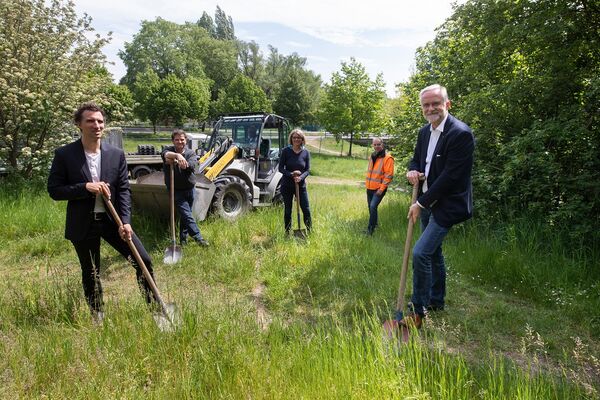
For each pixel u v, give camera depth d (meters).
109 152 3.40
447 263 5.14
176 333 2.95
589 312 3.88
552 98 6.46
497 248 5.36
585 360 3.18
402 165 9.64
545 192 6.06
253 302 4.13
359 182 17.38
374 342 2.74
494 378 2.53
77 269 4.96
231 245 5.68
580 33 6.36
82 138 3.33
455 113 8.01
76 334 3.10
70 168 3.23
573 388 2.71
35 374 2.58
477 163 6.86
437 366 2.63
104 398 2.35
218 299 3.95
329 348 2.80
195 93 45.69
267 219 6.87
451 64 8.58
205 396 2.40
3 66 8.91
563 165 6.22
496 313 3.91
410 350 2.69
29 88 9.03
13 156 9.10
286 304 4.09
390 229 7.00
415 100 9.64
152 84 45.03
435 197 3.37
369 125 31.55
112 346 2.84
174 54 70.12
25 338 2.87
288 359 2.72
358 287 4.40
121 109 11.33
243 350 2.76
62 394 2.40
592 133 5.78
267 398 2.38
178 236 6.00
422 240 3.51
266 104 50.78
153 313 3.26
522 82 6.46
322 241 5.85
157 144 29.38
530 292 4.40
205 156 7.23
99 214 3.35
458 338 3.47
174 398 2.39
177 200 5.61
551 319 3.80
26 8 9.12
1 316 3.33
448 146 3.38
